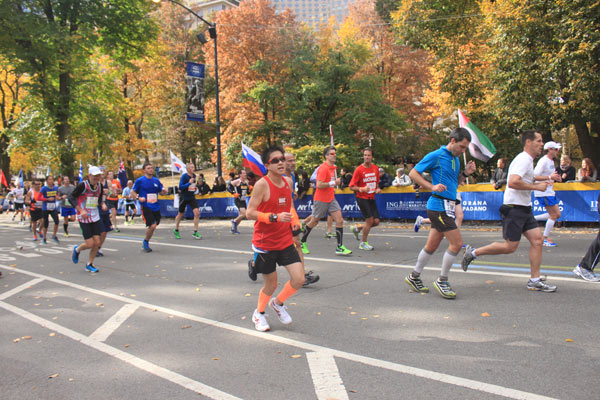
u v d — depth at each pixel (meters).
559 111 14.07
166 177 50.00
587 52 12.27
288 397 2.88
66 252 10.09
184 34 38.09
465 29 19.44
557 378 2.94
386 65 33.12
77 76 22.31
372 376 3.12
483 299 4.84
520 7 13.90
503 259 6.95
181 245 10.45
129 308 5.21
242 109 26.06
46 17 20.64
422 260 5.23
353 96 25.61
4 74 29.91
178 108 35.19
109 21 21.97
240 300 5.36
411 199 13.04
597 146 17.11
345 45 27.62
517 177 4.77
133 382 3.23
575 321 4.00
